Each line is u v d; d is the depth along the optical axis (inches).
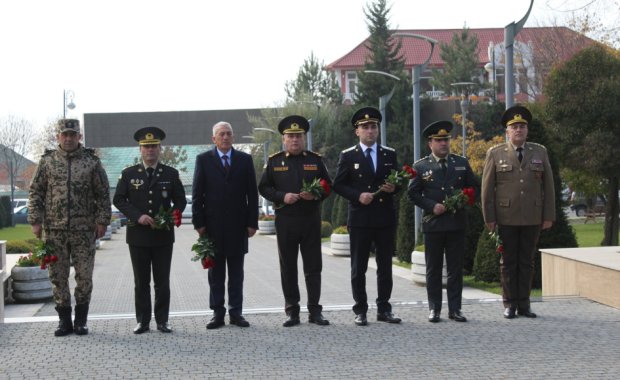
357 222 322.0
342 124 2001.7
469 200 322.3
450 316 328.2
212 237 322.3
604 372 239.5
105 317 349.7
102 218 315.3
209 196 324.2
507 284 331.3
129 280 655.1
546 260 425.4
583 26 1267.2
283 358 263.7
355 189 325.4
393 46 2119.8
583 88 932.0
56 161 312.0
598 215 1617.9
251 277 648.4
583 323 314.2
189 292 555.5
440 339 289.1
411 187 336.5
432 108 1840.6
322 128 2016.5
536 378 234.1
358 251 323.3
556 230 518.9
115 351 278.2
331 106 2119.8
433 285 327.6
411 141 1786.4
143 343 291.0
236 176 326.6
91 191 314.8
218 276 323.3
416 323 321.4
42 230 314.0
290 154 332.5
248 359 263.0
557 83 942.4
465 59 2246.6
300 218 324.2
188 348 281.4
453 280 328.8
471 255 608.1
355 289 323.3
